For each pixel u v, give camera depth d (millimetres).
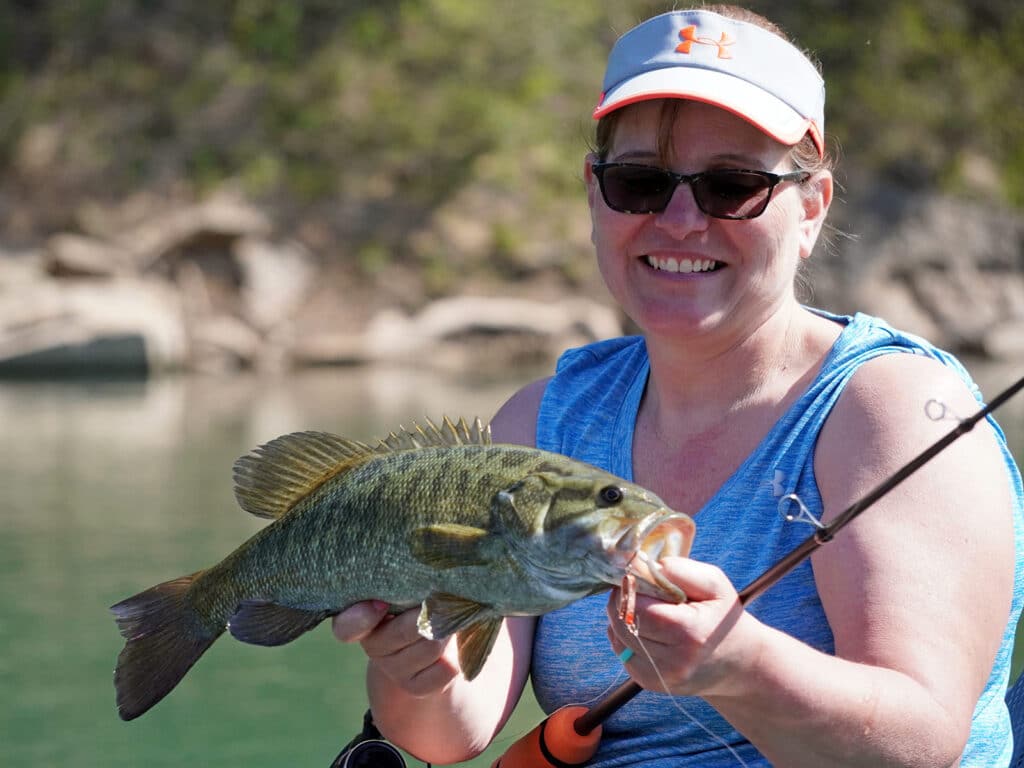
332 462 2402
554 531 2086
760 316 2592
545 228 20516
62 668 5363
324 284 19438
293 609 2350
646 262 2625
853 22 23234
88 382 16000
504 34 22297
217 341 17703
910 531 2295
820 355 2615
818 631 2430
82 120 21312
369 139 21312
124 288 18312
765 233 2533
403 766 2783
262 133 21328
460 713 2650
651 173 2559
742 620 2021
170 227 19672
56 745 4523
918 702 2143
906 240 20266
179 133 21219
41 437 11398
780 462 2500
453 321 18500
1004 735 2559
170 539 7441
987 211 21156
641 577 2012
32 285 18109
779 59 2566
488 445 2250
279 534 2373
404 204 20641
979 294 19875
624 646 2059
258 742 4578
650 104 2572
